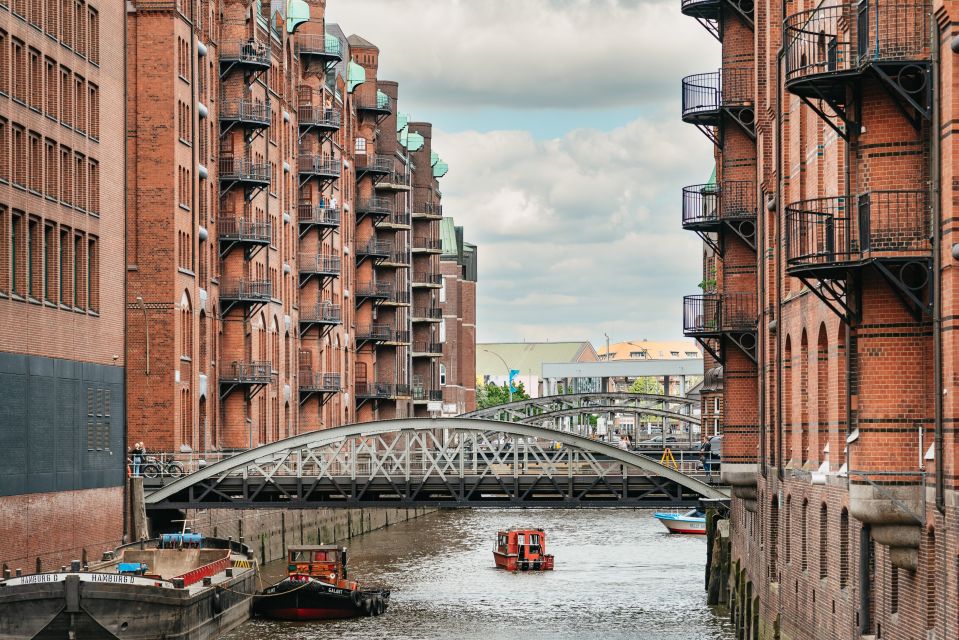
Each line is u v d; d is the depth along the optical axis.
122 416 94.94
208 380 117.12
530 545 110.38
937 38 39.88
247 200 123.69
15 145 80.00
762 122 69.38
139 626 67.19
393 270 186.12
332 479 91.81
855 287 43.19
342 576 90.31
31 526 80.44
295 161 145.38
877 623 46.00
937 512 40.06
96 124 91.25
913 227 41.56
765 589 66.81
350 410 170.00
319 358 151.00
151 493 94.56
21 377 79.38
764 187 68.56
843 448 50.19
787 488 60.66
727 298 76.06
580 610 87.06
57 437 84.25
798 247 57.38
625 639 75.69
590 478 91.81
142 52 107.00
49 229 84.12
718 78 77.06
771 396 66.06
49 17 84.19
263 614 84.19
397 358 189.62
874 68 40.75
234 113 122.06
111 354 93.38
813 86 44.19
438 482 91.62
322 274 147.62
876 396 42.69
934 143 40.06
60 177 85.06
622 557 121.31
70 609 65.81
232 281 121.88
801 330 57.38
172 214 106.81
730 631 78.06
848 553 49.38
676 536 144.38
